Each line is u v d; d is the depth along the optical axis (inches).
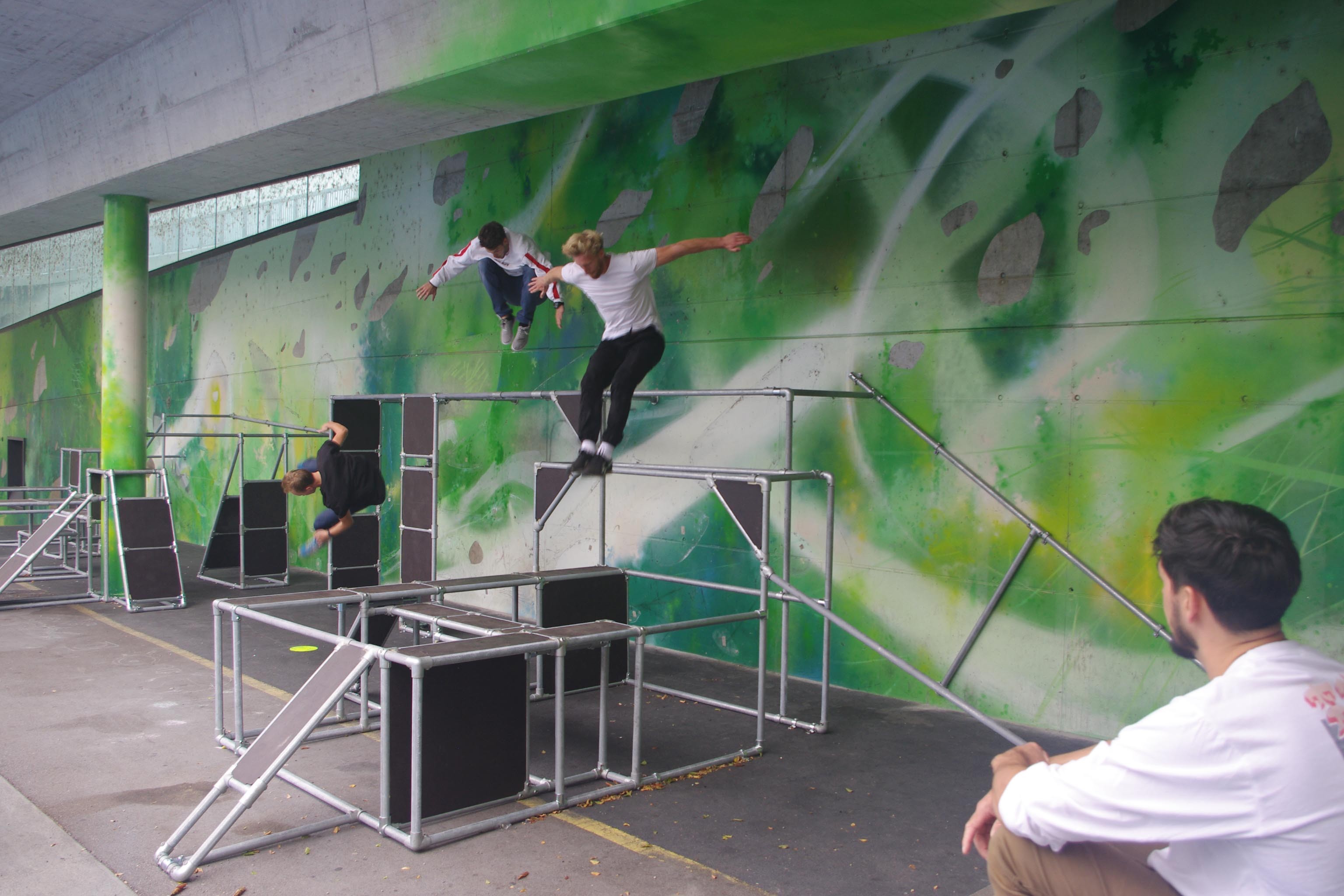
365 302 328.5
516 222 274.2
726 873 114.7
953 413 184.7
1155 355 159.9
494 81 174.7
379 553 297.1
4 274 589.6
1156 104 159.2
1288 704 48.2
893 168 192.9
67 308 514.0
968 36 181.8
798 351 209.2
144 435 299.0
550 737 166.1
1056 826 53.8
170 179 268.5
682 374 231.8
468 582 175.0
